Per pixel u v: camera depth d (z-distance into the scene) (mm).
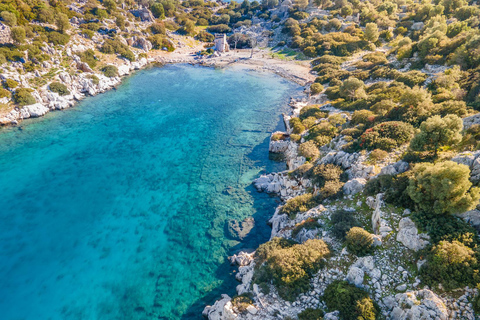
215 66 131625
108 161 58781
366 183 35281
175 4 195750
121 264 36219
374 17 138000
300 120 69375
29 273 34719
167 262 36469
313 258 27891
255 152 62688
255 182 51406
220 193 49656
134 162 58781
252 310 25609
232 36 161250
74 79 90125
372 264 24891
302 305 25156
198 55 145125
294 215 39000
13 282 33562
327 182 39781
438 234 23766
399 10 149375
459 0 111750
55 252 37750
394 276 23766
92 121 75562
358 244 27109
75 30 110062
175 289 32781
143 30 142500
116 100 89875
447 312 19141
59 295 32281
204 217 44156
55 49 93375
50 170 54875
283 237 35625
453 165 24000
